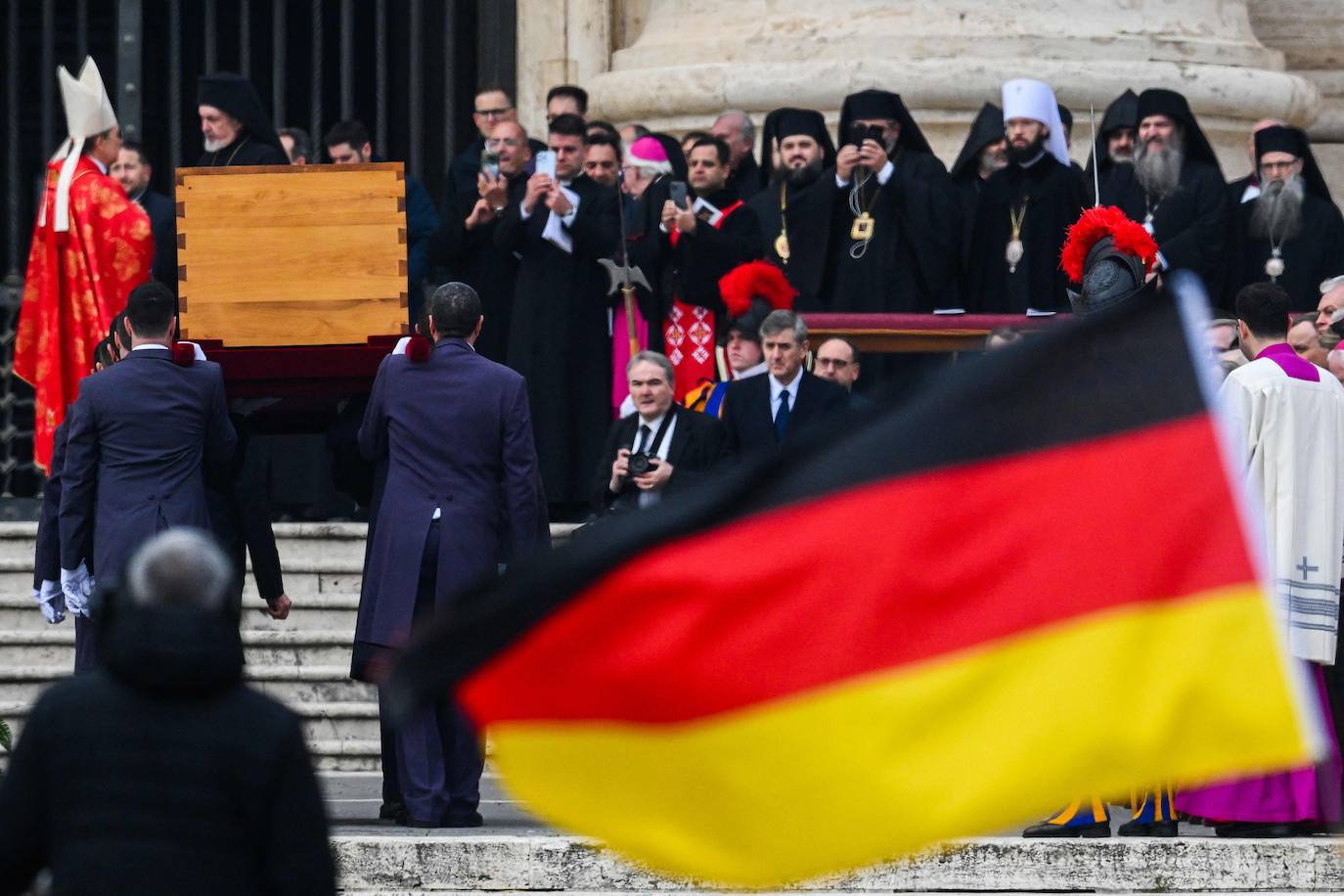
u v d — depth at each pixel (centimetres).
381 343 2789
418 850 2319
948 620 1152
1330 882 2308
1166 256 3675
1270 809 2492
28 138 5509
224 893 1309
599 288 3700
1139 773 1136
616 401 3700
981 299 3775
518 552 2636
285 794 1325
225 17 5431
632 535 1158
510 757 1159
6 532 3606
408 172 4856
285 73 4897
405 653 1146
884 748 1140
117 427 2548
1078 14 4425
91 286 3600
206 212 2794
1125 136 3872
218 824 1312
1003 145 3909
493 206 3681
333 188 2794
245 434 2836
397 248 2794
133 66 4712
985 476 1168
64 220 3606
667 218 3541
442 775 2612
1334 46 4888
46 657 3403
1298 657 2492
